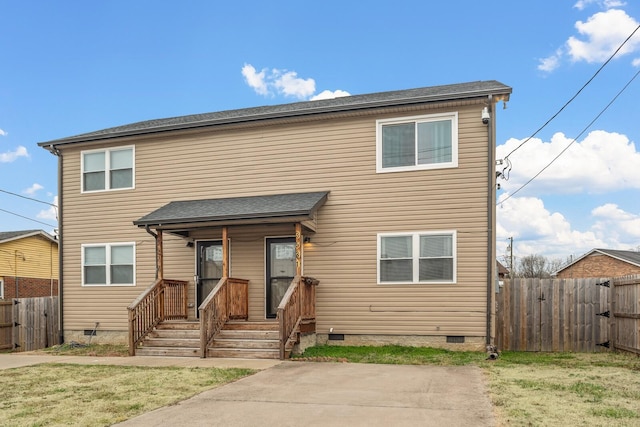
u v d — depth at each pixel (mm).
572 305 10453
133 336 10102
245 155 11977
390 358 9000
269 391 6145
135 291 12609
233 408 5281
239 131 12070
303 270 11219
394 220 10734
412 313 10484
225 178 12070
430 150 10633
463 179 10352
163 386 6574
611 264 30500
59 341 13172
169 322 10906
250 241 11758
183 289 11953
